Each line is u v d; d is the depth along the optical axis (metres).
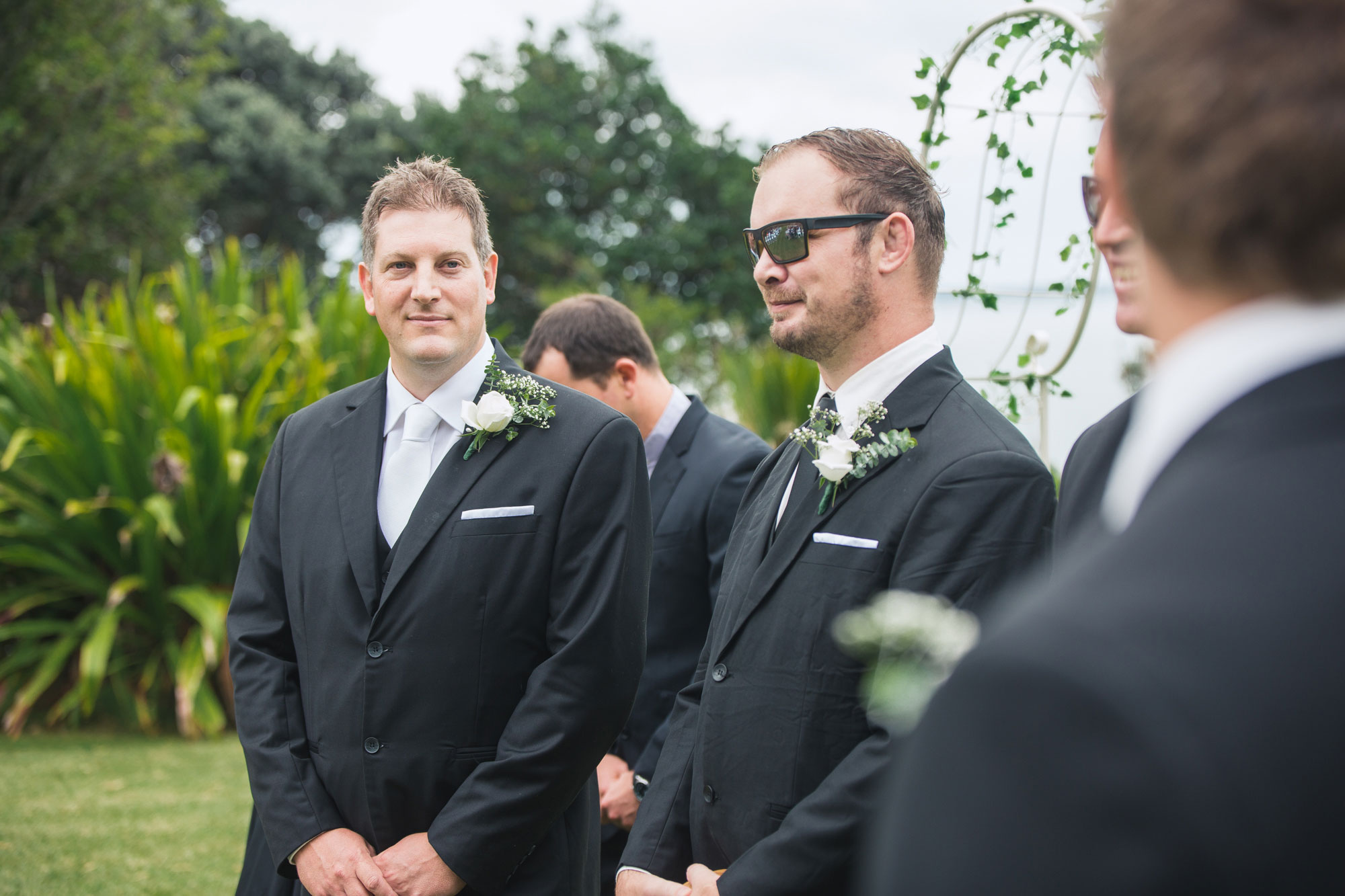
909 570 1.52
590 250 21.84
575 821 2.02
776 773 1.59
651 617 2.64
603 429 2.05
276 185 24.23
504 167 22.08
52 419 6.42
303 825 1.88
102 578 6.32
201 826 4.37
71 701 5.96
